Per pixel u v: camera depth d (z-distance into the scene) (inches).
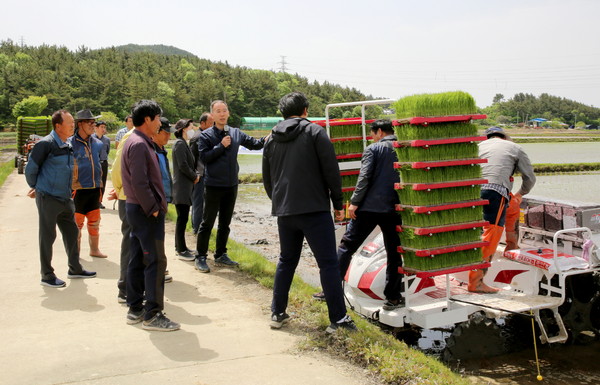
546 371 219.8
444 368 177.5
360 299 257.1
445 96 204.2
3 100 5132.9
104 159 509.4
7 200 582.6
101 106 5442.9
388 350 178.5
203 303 233.8
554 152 2396.7
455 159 208.4
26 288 252.7
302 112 195.8
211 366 169.0
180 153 297.3
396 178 226.8
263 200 816.3
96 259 313.0
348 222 275.0
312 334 196.9
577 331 243.3
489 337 226.7
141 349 181.6
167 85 5959.6
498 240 238.5
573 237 247.3
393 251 234.1
